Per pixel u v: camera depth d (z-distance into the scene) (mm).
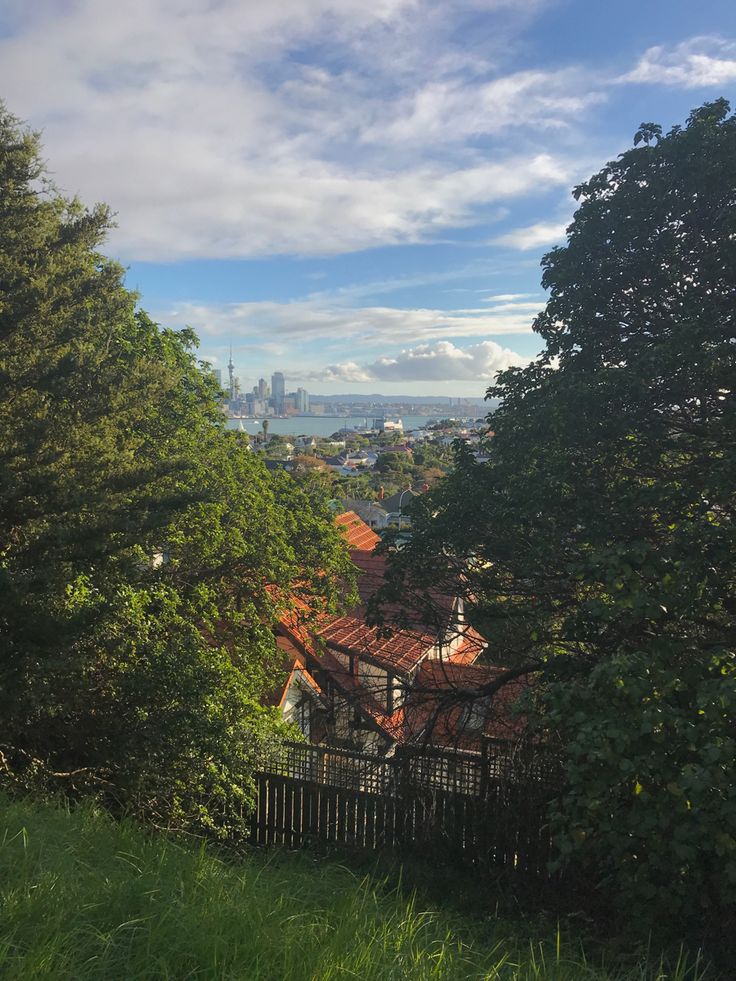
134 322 16297
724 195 8430
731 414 7754
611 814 5055
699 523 6828
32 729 8656
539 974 4035
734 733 4906
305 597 16875
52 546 7969
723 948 5824
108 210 11922
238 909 3797
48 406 9719
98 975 2922
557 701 5551
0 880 3688
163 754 9016
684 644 5656
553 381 9648
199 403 17312
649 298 9422
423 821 9672
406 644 16062
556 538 8625
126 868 4457
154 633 10570
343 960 3322
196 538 13727
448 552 10133
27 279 9914
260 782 10812
